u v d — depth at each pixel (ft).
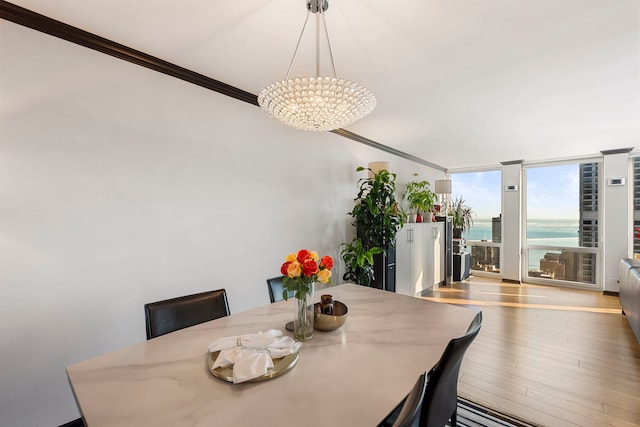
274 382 3.40
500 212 20.12
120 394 3.14
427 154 17.13
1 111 5.17
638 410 6.51
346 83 4.87
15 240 5.28
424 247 16.42
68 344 5.81
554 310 13.39
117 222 6.45
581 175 17.20
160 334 5.03
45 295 5.57
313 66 7.33
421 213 17.25
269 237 9.63
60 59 5.74
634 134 12.47
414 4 5.08
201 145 7.90
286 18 5.53
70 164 5.85
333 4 5.09
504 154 16.84
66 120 5.81
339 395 3.15
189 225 7.65
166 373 3.58
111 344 6.33
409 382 3.42
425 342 4.49
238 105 8.77
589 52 6.51
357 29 5.82
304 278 4.60
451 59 6.91
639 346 9.68
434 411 3.54
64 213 5.78
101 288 6.22
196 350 4.18
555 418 6.28
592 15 5.29
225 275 8.41
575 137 13.07
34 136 5.47
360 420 2.75
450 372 3.71
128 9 5.27
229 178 8.54
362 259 11.24
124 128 6.55
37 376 5.48
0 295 5.14
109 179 6.33
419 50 6.56
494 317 12.48
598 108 9.69
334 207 12.27
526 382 7.64
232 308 8.57
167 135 7.24
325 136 11.81
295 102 5.10
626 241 15.16
